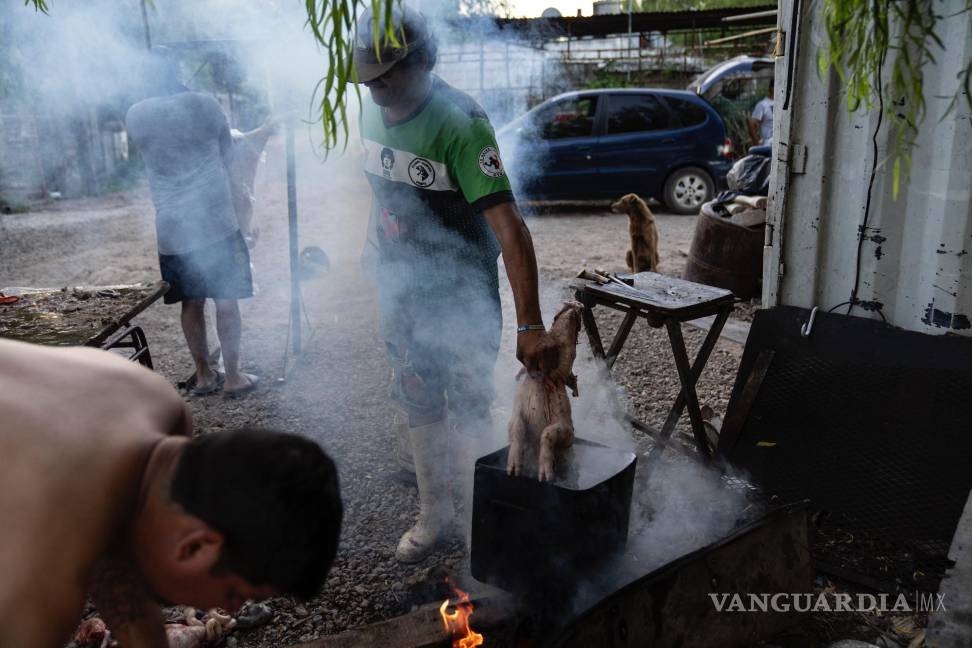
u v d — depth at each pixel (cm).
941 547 247
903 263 280
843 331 290
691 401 286
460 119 228
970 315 268
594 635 177
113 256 803
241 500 108
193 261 389
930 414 263
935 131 259
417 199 244
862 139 281
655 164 967
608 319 538
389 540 279
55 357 136
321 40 170
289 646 211
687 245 783
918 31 245
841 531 264
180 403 145
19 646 108
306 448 117
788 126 303
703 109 962
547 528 207
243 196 453
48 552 109
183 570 115
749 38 1519
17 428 115
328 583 255
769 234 322
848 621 226
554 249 777
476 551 222
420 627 212
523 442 222
